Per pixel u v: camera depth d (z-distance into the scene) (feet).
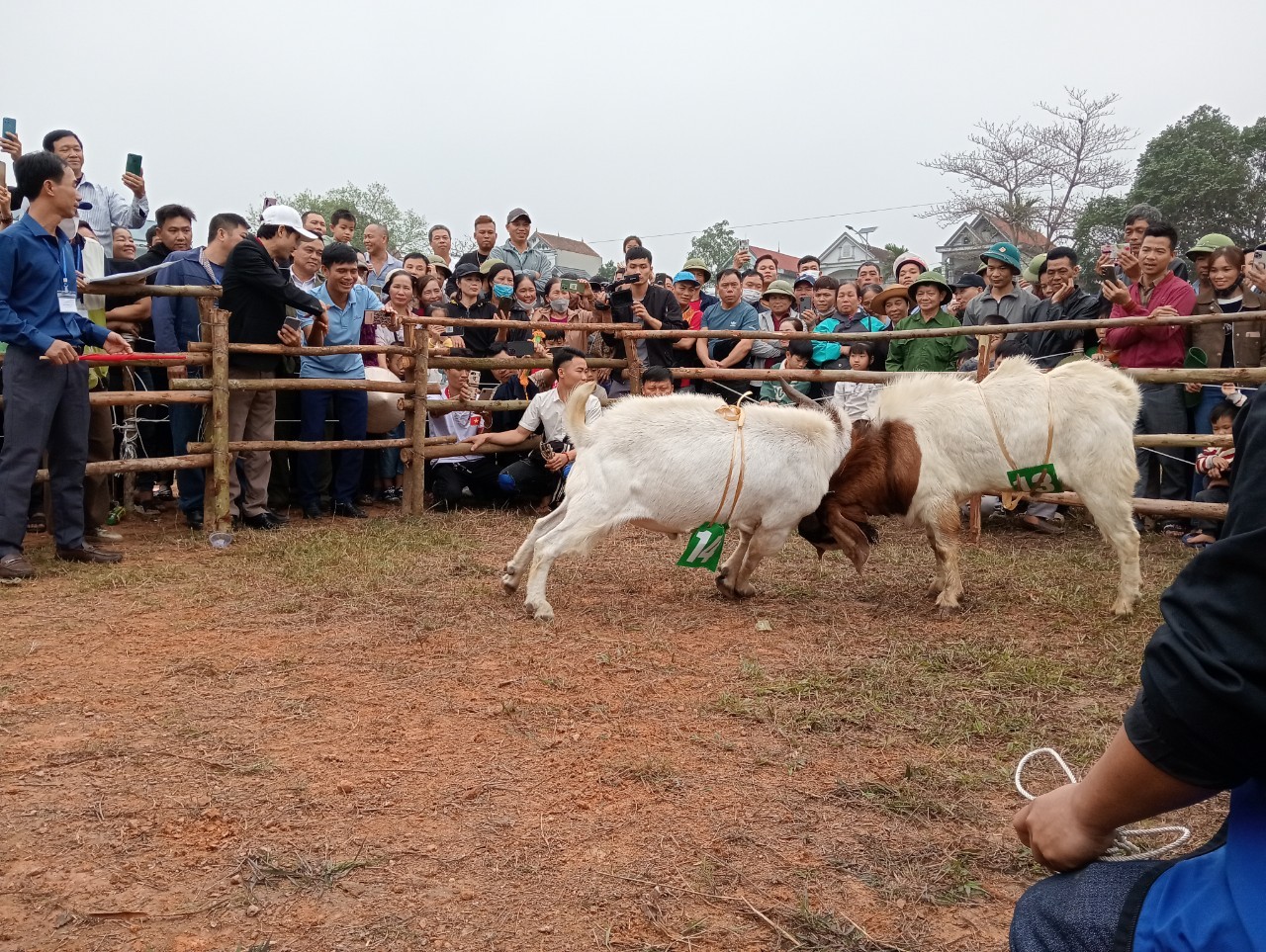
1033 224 115.75
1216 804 11.28
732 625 18.24
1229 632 3.84
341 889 9.21
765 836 10.32
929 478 19.43
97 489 23.89
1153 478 28.45
